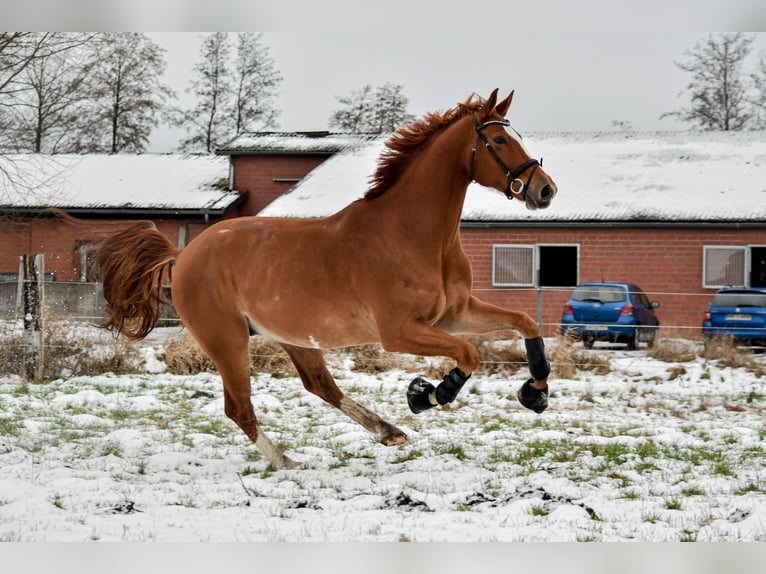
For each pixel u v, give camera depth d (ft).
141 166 119.14
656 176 92.63
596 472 24.72
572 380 49.88
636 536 18.34
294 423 34.65
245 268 25.81
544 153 101.14
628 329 67.97
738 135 103.50
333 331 24.77
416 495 21.94
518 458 26.71
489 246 87.25
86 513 20.51
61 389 44.19
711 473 24.73
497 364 52.26
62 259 102.01
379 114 171.63
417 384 24.22
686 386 47.98
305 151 110.42
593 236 85.56
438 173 23.97
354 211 24.77
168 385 46.14
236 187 111.75
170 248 28.60
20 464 25.94
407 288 23.58
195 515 20.34
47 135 100.83
